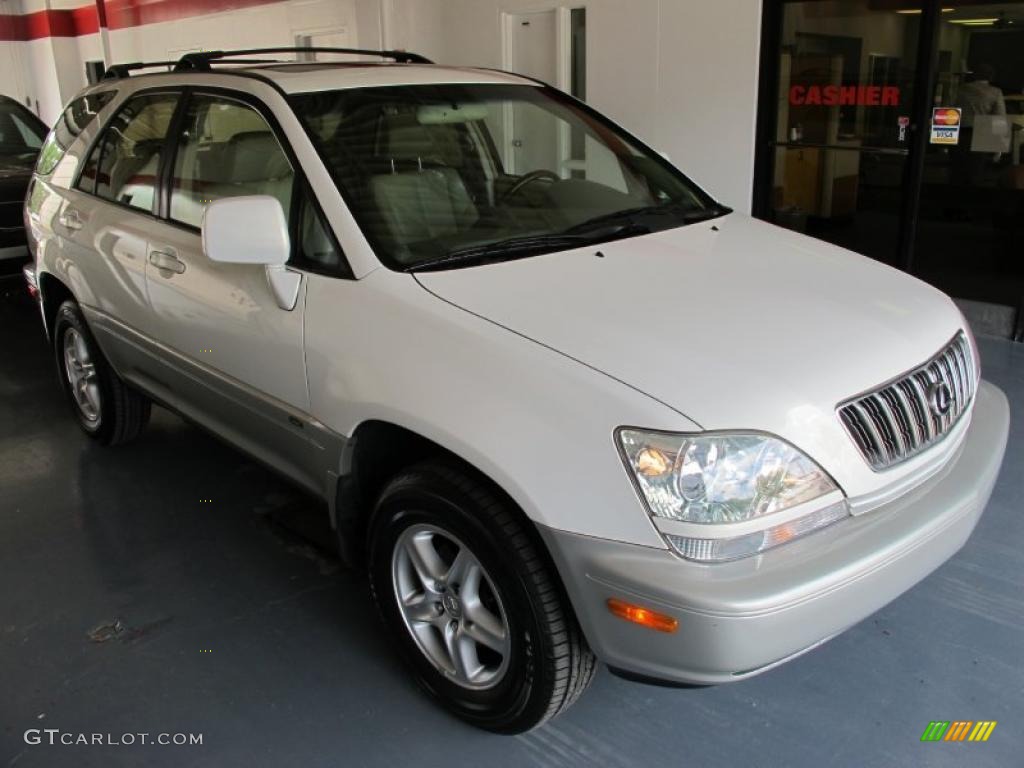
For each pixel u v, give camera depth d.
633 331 2.27
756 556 2.00
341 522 2.78
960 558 3.31
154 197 3.53
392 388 2.40
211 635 3.02
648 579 1.96
